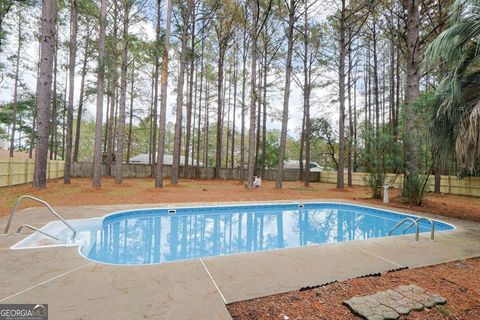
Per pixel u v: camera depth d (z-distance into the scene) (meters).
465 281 2.94
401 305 2.31
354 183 19.84
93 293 2.51
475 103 5.75
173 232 6.71
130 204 8.00
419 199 9.03
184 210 7.96
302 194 12.65
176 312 2.19
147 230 6.78
